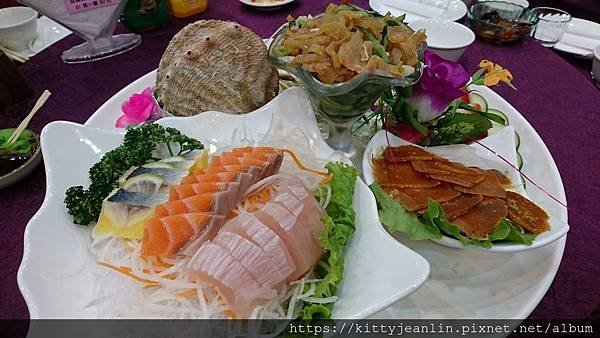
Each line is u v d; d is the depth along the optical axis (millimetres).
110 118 1635
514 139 1442
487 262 1189
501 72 1527
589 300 1122
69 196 1159
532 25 2080
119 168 1241
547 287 1115
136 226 1123
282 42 1397
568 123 1668
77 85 1866
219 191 1099
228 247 997
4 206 1354
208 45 1502
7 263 1200
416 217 1149
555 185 1386
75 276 1083
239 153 1263
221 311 999
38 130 1631
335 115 1405
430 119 1429
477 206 1171
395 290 966
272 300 1005
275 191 1166
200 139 1418
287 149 1327
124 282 1074
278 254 992
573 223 1299
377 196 1181
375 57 1230
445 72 1387
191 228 1037
